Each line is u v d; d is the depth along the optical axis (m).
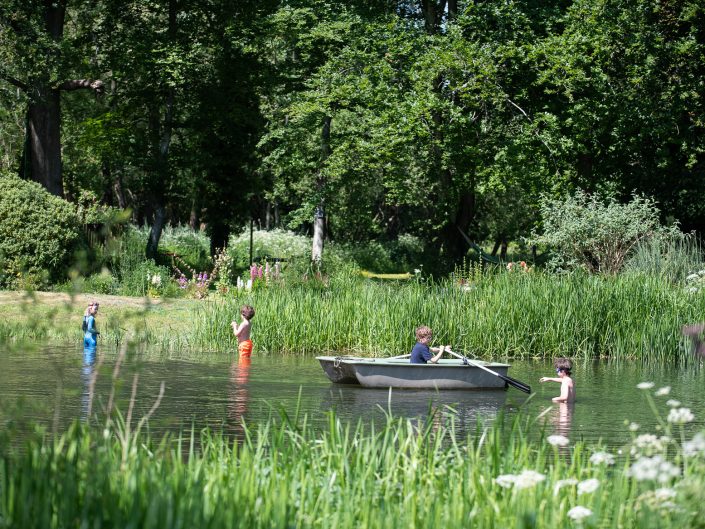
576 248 50.56
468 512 10.37
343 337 39.06
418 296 38.97
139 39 70.88
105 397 23.41
